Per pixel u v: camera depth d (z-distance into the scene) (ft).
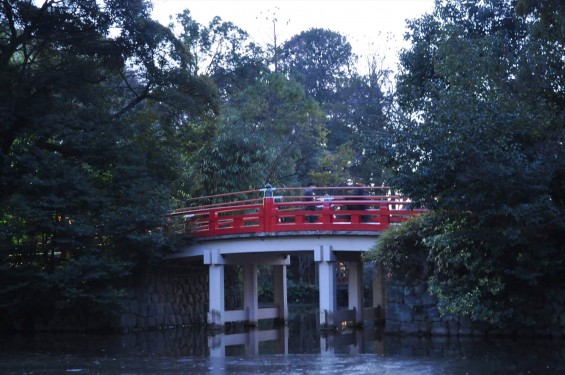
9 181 67.26
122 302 67.10
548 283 53.31
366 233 64.80
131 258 70.64
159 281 76.64
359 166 128.47
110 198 68.80
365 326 73.72
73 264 64.85
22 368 40.16
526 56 53.06
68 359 44.93
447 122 48.37
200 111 80.69
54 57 74.08
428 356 43.62
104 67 76.02
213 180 97.81
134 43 75.41
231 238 70.28
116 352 50.67
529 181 46.32
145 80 80.84
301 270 133.49
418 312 58.49
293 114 114.73
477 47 54.60
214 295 71.31
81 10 71.00
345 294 122.31
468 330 56.29
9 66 70.33
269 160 101.24
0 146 69.97
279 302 82.23
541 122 48.29
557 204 50.08
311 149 123.13
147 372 37.76
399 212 64.28
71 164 69.31
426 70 73.61
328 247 65.87
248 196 98.17
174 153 79.25
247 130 105.09
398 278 59.16
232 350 51.90
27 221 66.13
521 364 38.86
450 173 47.80
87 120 71.05
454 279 54.65
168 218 73.82
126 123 74.38
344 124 145.79
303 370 37.63
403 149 49.49
